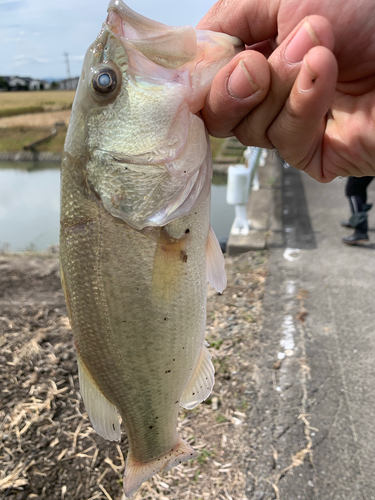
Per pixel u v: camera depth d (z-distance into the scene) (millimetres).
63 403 2576
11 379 2760
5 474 2109
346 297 3617
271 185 7195
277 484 2012
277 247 4754
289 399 2521
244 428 2346
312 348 2965
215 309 3531
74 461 2193
